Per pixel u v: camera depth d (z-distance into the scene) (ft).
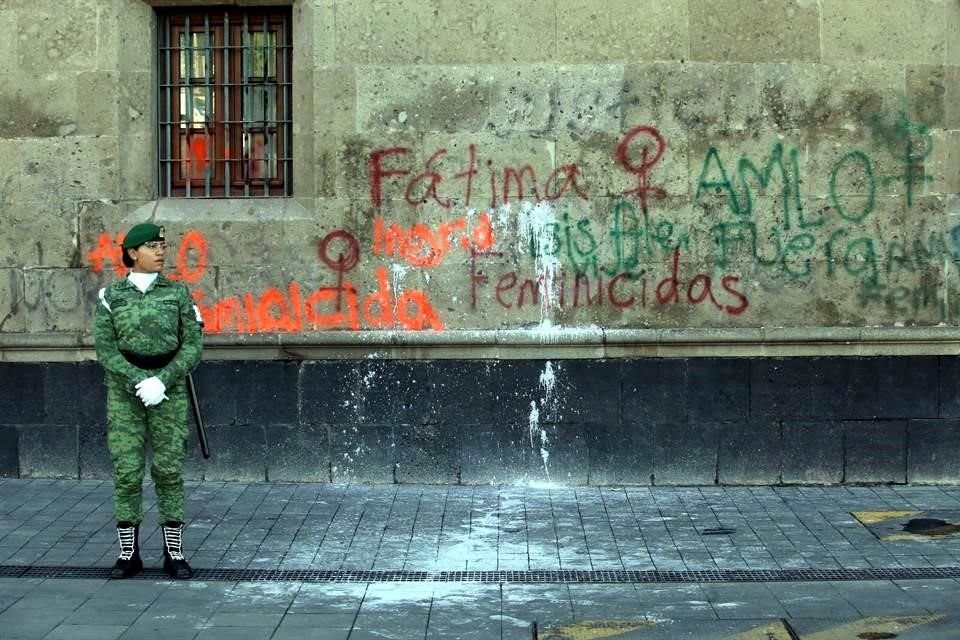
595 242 32.19
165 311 24.30
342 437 32.30
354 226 32.40
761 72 32.09
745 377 31.96
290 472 32.40
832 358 31.99
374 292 32.45
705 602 22.63
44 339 32.48
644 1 32.07
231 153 33.50
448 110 32.27
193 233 32.68
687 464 32.04
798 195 32.12
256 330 32.63
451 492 31.50
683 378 31.99
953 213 32.19
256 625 21.29
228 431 32.37
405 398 32.22
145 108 33.09
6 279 32.94
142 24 33.04
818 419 31.99
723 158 32.14
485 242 32.30
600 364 32.04
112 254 32.78
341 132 32.40
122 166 32.89
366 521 28.63
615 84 32.12
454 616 21.88
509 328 32.27
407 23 32.27
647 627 21.18
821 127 32.09
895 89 32.09
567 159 32.19
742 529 27.91
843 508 29.78
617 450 32.09
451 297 32.35
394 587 23.70
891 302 32.19
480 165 32.27
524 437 32.12
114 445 24.29
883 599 22.67
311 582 24.02
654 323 32.19
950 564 25.00
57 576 24.27
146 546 26.58
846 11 32.07
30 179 32.89
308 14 32.63
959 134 32.17
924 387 31.99
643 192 32.17
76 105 32.76
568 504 30.27
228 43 33.45
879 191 32.17
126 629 20.95
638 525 28.30
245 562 25.39
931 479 32.07
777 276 32.19
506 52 32.19
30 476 32.83
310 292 32.53
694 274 32.19
